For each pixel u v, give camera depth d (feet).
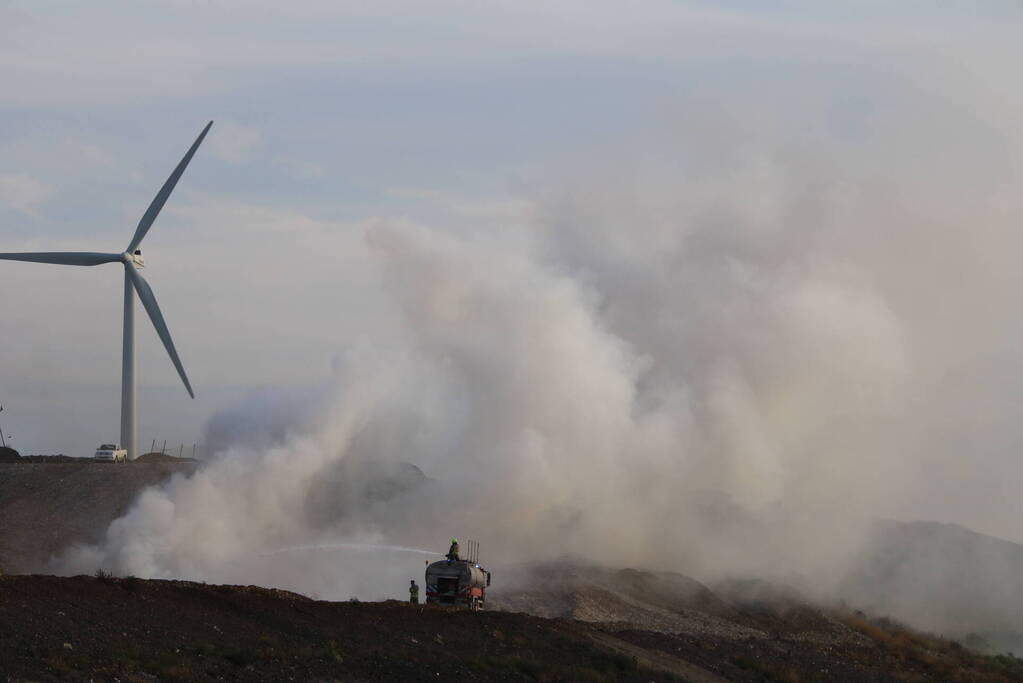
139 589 415.85
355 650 413.59
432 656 425.69
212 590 440.04
